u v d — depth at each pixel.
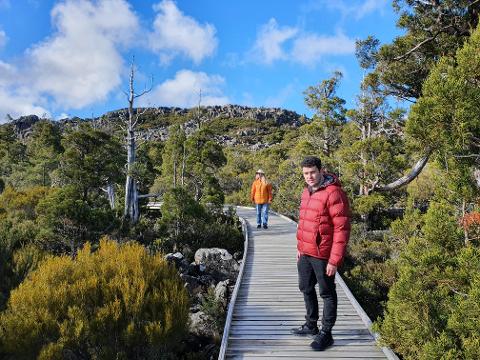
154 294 6.86
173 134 28.58
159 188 35.88
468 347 3.96
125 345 6.46
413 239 5.47
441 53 11.66
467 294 4.42
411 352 4.88
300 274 5.26
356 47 13.59
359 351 5.22
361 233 17.05
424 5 12.12
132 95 21.09
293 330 5.81
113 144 23.98
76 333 5.96
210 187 24.39
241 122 129.50
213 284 11.82
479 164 5.03
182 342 7.80
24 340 5.92
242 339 5.77
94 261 7.75
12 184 39.81
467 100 4.42
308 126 26.58
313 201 4.85
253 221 20.52
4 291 9.32
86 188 22.06
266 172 38.88
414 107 4.81
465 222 5.06
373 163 17.55
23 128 103.19
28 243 12.59
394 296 4.91
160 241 15.60
